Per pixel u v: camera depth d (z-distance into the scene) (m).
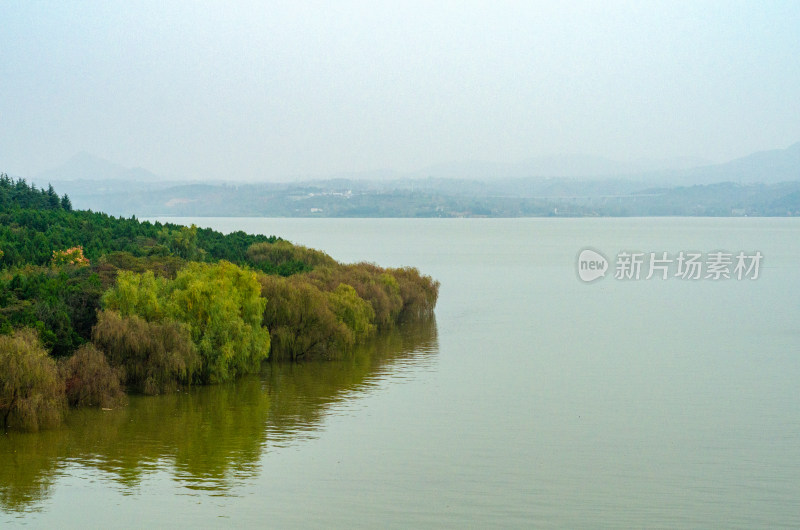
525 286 199.62
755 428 67.75
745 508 49.81
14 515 46.12
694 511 49.22
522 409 73.31
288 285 90.75
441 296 174.88
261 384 79.31
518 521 47.19
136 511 47.12
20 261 101.00
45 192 177.00
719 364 96.81
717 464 58.12
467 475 54.84
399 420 68.56
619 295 178.88
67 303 77.19
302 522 46.22
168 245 128.12
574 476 55.12
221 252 138.25
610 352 104.31
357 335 101.38
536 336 117.31
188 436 61.72
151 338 71.44
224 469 54.78
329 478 53.62
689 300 169.25
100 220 151.38
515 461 58.06
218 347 77.31
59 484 51.03
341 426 66.31
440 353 100.81
